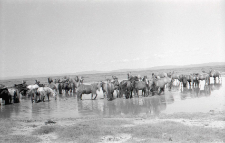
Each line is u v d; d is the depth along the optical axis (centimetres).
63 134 1145
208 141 973
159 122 1348
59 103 2489
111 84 2562
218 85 3534
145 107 1975
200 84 3847
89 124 1355
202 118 1438
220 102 2038
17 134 1220
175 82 4659
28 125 1448
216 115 1505
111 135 1130
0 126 1406
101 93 3284
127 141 1002
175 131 1128
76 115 1791
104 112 1852
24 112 2030
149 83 2727
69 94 3434
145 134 1098
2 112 2061
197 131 1111
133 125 1320
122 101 2380
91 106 2181
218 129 1138
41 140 1084
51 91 2744
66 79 3622
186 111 1723
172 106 1964
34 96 2689
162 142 970
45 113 1942
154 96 2628
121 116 1641
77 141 1037
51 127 1295
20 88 3416
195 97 2395
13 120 1648
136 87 2589
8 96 2598
